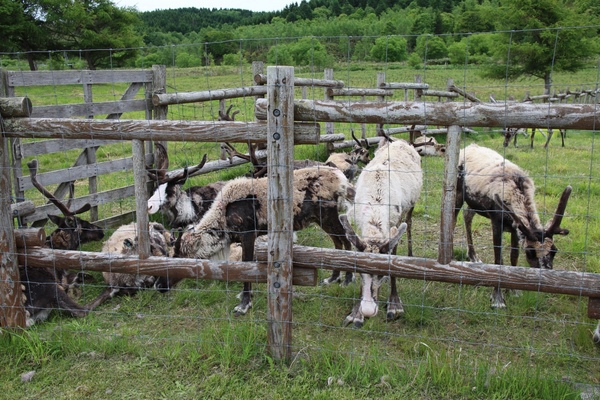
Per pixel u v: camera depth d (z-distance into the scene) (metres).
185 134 3.69
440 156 11.23
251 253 5.11
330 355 3.71
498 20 26.94
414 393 3.35
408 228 5.74
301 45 17.53
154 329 4.38
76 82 6.54
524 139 16.64
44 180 6.45
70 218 5.73
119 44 34.19
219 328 4.21
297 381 3.47
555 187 8.83
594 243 6.24
